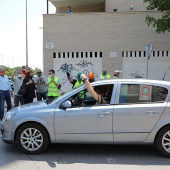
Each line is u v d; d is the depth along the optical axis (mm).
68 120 5141
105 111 5078
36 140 5309
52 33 15039
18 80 10023
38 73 10125
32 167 4637
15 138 5398
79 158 5113
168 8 11523
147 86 5203
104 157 5180
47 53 15125
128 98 5191
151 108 5035
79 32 14953
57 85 9688
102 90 5340
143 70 14820
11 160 4996
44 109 5273
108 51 14875
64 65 15109
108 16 14789
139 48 14750
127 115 5043
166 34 14602
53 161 4938
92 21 14867
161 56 14719
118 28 14789
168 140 5070
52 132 5195
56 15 14969
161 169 4547
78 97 5355
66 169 4535
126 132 5062
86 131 5121
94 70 14992
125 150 5629
